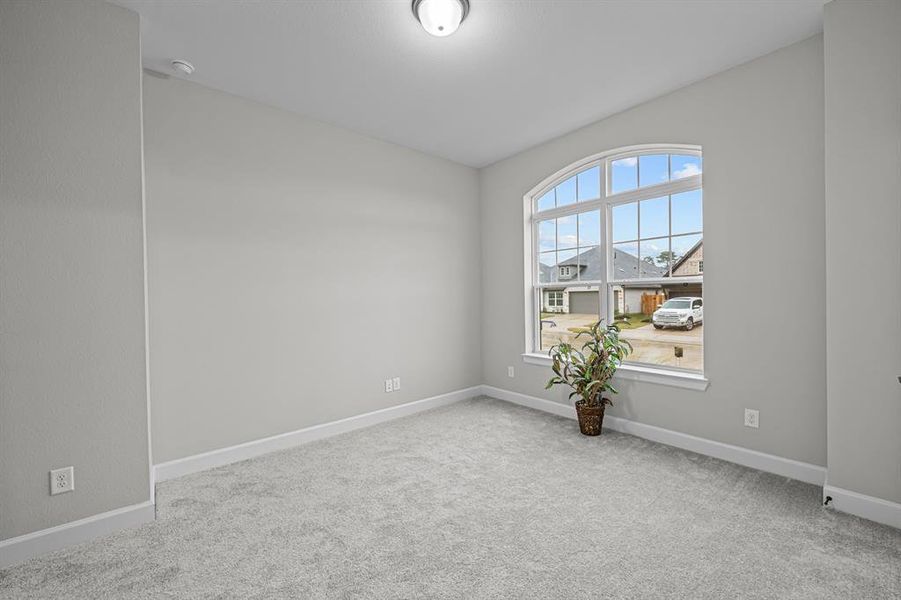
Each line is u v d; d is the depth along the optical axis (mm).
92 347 1894
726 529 1878
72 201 1841
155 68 2465
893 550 1700
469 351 4371
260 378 2904
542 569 1630
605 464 2615
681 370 2992
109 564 1687
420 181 3934
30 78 1744
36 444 1763
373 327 3561
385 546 1792
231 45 2258
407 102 2965
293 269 3074
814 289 2285
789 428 2389
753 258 2512
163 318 2508
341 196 3359
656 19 2094
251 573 1626
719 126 2641
